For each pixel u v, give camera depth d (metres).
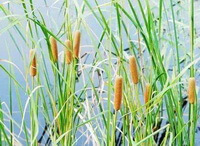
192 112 2.35
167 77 2.42
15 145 2.77
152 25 2.46
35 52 2.38
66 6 2.46
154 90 2.61
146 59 3.19
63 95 2.58
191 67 2.33
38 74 2.55
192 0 2.29
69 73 2.51
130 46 2.55
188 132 2.63
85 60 3.44
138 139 2.54
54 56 2.46
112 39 2.40
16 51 3.66
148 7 2.38
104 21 2.35
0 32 2.27
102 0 4.10
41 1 4.43
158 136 2.91
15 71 3.50
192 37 2.31
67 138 2.58
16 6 3.31
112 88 2.77
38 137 3.02
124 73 2.53
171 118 2.55
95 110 3.02
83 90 2.85
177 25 3.24
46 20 3.82
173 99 2.52
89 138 2.81
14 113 3.18
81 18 2.34
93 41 2.32
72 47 2.47
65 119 2.59
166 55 3.27
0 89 3.37
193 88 2.25
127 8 3.15
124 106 2.59
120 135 2.96
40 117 3.08
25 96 3.31
